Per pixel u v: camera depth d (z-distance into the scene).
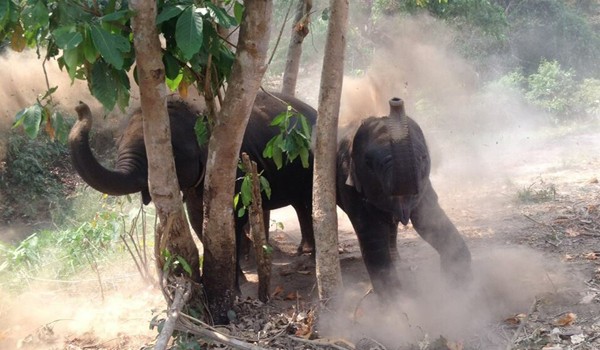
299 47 8.47
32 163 14.68
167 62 4.81
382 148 5.39
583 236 6.89
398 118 5.02
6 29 4.68
